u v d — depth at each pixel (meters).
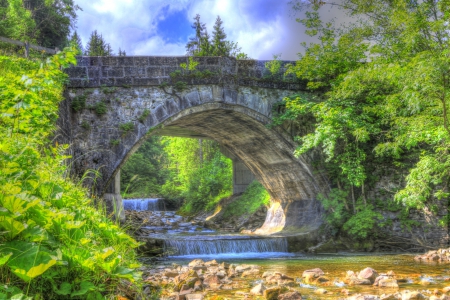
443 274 9.85
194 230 25.23
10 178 3.51
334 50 18.67
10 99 5.17
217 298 6.66
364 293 7.32
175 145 41.84
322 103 17.47
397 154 15.85
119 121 16.09
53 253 3.01
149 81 16.50
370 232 17.94
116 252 4.34
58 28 28.78
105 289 3.86
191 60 17.11
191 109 17.09
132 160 51.44
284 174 21.36
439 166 14.20
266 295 6.66
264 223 23.34
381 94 17.45
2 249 2.78
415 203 15.05
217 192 33.44
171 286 7.39
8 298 2.66
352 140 19.05
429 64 11.03
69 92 15.66
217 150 37.25
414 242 17.31
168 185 45.94
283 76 18.84
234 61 17.98
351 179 17.92
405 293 6.54
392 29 15.70
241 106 18.06
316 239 17.97
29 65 10.39
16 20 18.08
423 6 14.55
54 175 5.40
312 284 8.42
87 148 15.64
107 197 16.02
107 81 16.08
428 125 13.83
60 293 3.09
